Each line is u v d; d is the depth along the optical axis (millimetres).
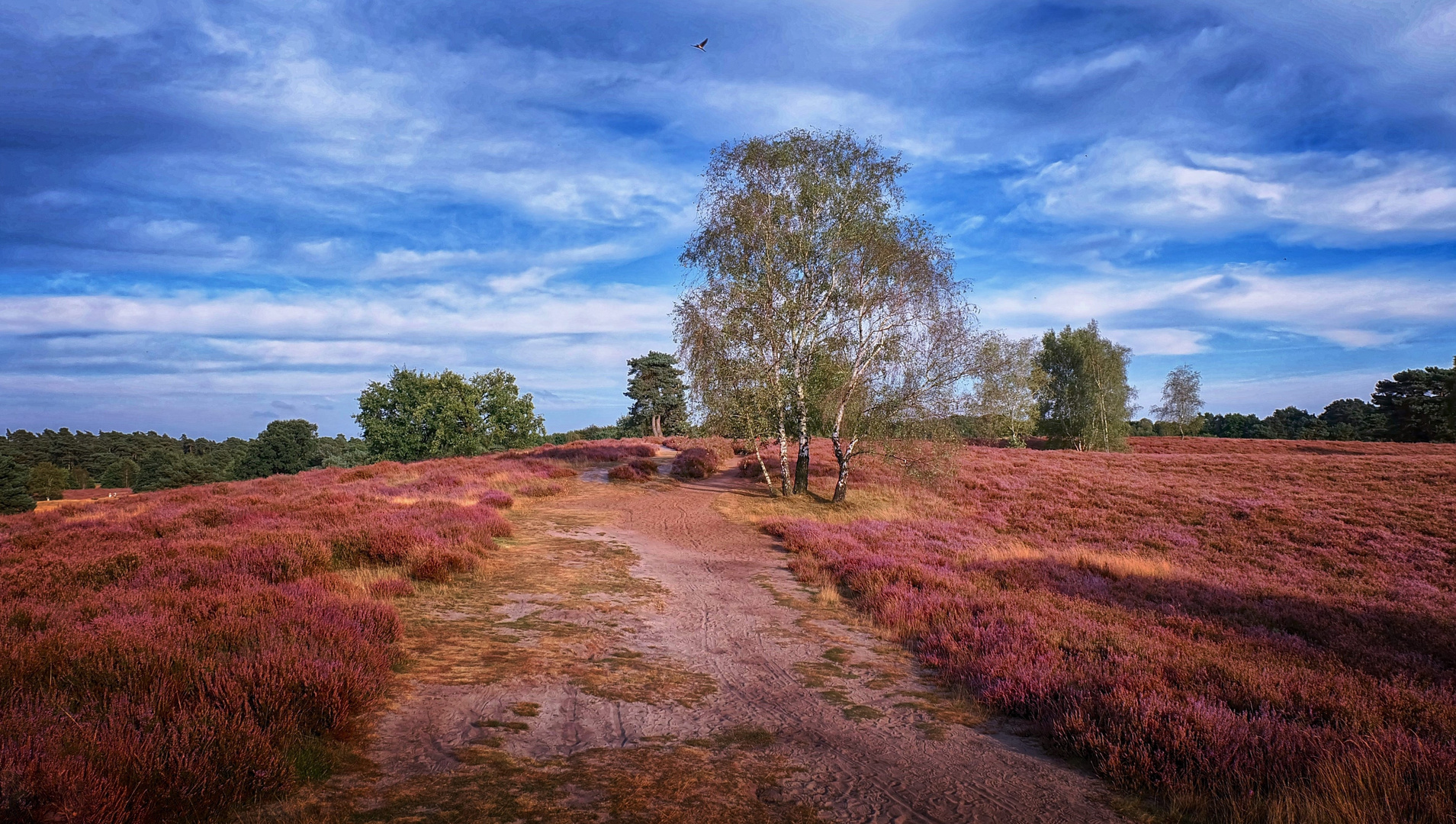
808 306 27078
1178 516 25062
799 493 28828
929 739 6047
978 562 15633
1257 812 4414
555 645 8258
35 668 5055
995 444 66688
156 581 8688
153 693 4664
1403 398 80625
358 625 7121
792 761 5328
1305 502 26266
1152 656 8109
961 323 25453
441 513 16859
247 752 4016
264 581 9250
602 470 37250
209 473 102250
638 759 5121
